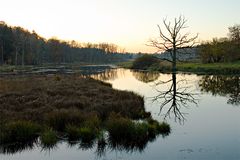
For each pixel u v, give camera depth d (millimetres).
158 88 32594
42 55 129000
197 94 27391
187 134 12484
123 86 34844
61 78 38594
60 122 12656
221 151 10164
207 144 11000
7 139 10906
